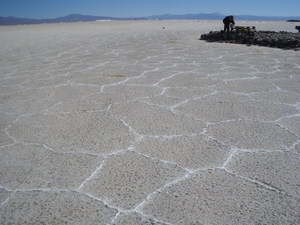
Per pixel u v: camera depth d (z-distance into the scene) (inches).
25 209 57.5
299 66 188.7
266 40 308.8
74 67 199.6
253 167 70.0
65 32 625.3
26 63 222.5
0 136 90.4
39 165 73.2
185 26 853.8
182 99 122.0
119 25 989.8
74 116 105.3
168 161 73.4
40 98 128.3
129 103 118.0
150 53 264.4
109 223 53.1
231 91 132.9
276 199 58.6
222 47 301.4
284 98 121.4
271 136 86.0
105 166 71.9
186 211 55.6
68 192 62.3
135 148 80.4
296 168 69.4
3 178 67.9
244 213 54.8
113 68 192.1
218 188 62.2
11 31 706.2
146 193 61.2
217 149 78.8
